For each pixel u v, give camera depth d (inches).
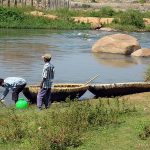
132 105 611.8
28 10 2812.5
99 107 552.4
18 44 1578.5
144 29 2503.7
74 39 1863.9
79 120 494.6
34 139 446.0
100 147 431.2
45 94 608.7
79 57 1312.7
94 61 1237.7
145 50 1406.3
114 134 468.8
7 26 2345.0
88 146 434.6
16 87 659.4
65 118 497.4
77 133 462.0
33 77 925.8
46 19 2500.0
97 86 710.5
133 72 1055.6
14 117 525.7
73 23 2514.8
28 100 682.8
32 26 2388.0
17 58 1218.6
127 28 2468.0
